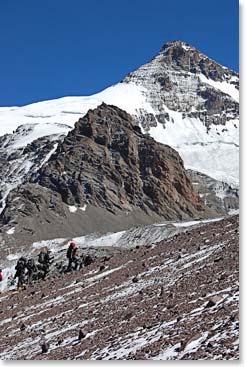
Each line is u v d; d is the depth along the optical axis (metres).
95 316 23.06
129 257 34.44
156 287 24.11
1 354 22.06
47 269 45.91
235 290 18.02
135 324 19.02
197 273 23.33
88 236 139.25
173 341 15.29
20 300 33.38
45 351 19.97
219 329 14.77
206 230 34.28
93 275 33.16
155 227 111.81
